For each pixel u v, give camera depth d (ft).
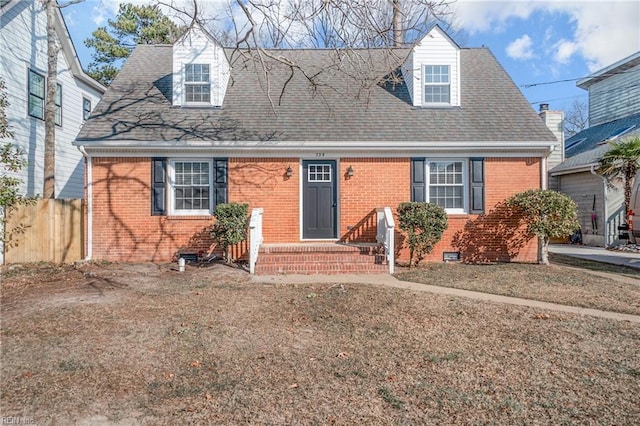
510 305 21.17
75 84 51.65
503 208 36.96
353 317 19.08
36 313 19.36
